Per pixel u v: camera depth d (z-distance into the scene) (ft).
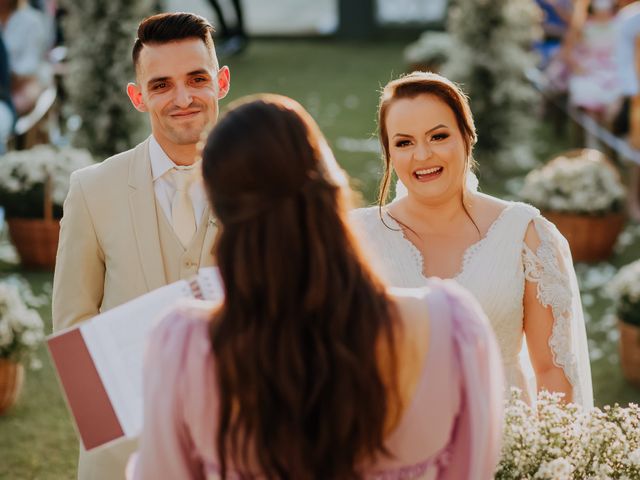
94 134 27.86
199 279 6.36
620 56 24.80
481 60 28.30
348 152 30.48
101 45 27.30
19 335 14.37
